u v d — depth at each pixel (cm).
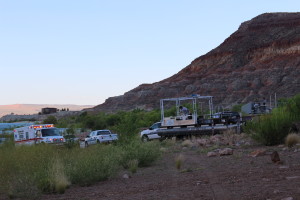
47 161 1297
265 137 1633
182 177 1003
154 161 1439
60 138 2686
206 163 1236
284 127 1631
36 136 2712
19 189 916
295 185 714
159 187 882
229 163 1170
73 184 1061
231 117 2786
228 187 774
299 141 1502
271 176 845
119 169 1311
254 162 1122
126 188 924
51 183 960
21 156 1477
